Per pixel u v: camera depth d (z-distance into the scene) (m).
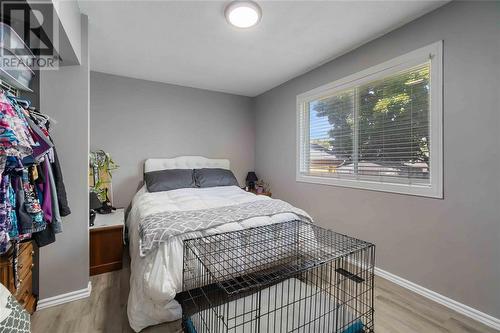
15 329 0.79
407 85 2.08
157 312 1.51
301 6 1.80
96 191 2.73
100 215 2.74
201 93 3.88
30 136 1.19
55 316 1.65
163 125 3.57
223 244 1.65
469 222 1.69
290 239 1.90
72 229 1.85
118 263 2.37
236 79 3.44
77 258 1.87
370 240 2.37
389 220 2.20
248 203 2.32
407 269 2.06
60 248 1.81
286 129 3.57
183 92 3.72
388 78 2.22
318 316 1.49
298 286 1.79
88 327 1.55
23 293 1.53
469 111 1.67
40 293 1.75
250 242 1.75
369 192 2.38
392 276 2.16
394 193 2.16
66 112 1.81
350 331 1.44
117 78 3.23
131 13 1.86
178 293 1.55
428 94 1.93
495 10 1.55
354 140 2.57
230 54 2.61
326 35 2.22
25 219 1.20
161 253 1.49
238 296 1.63
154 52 2.55
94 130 3.10
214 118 4.00
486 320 1.60
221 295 1.57
